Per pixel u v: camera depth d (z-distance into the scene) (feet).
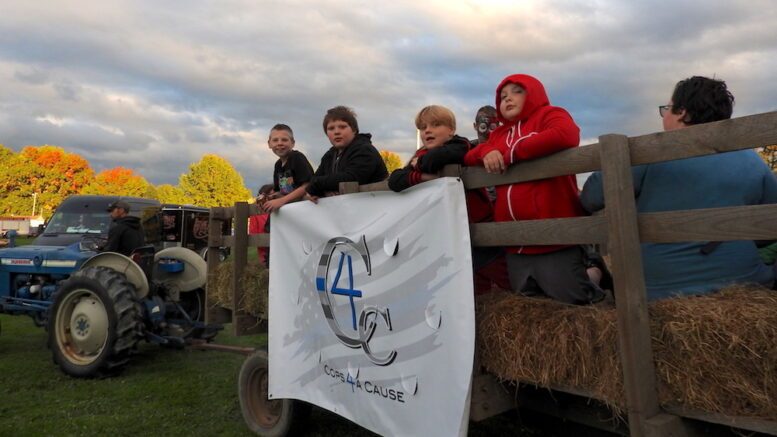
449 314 7.22
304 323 10.05
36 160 175.11
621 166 5.93
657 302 6.07
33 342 22.03
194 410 13.78
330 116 11.37
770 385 5.09
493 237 7.43
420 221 7.77
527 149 6.80
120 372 17.38
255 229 15.78
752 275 6.37
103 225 28.66
